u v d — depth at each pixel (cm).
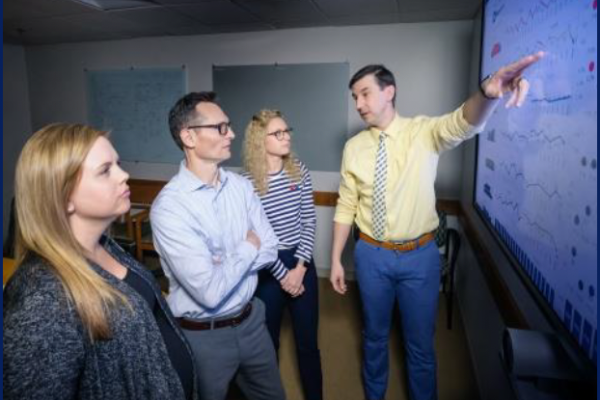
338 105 353
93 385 71
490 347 176
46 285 66
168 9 285
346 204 183
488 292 187
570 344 77
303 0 261
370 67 153
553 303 91
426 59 323
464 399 203
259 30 357
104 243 93
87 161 74
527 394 77
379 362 188
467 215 273
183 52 388
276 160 176
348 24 329
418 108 332
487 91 101
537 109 105
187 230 119
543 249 99
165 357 85
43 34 371
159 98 404
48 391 62
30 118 453
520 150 122
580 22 77
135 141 421
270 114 175
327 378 225
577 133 78
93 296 70
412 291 168
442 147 147
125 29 350
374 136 164
